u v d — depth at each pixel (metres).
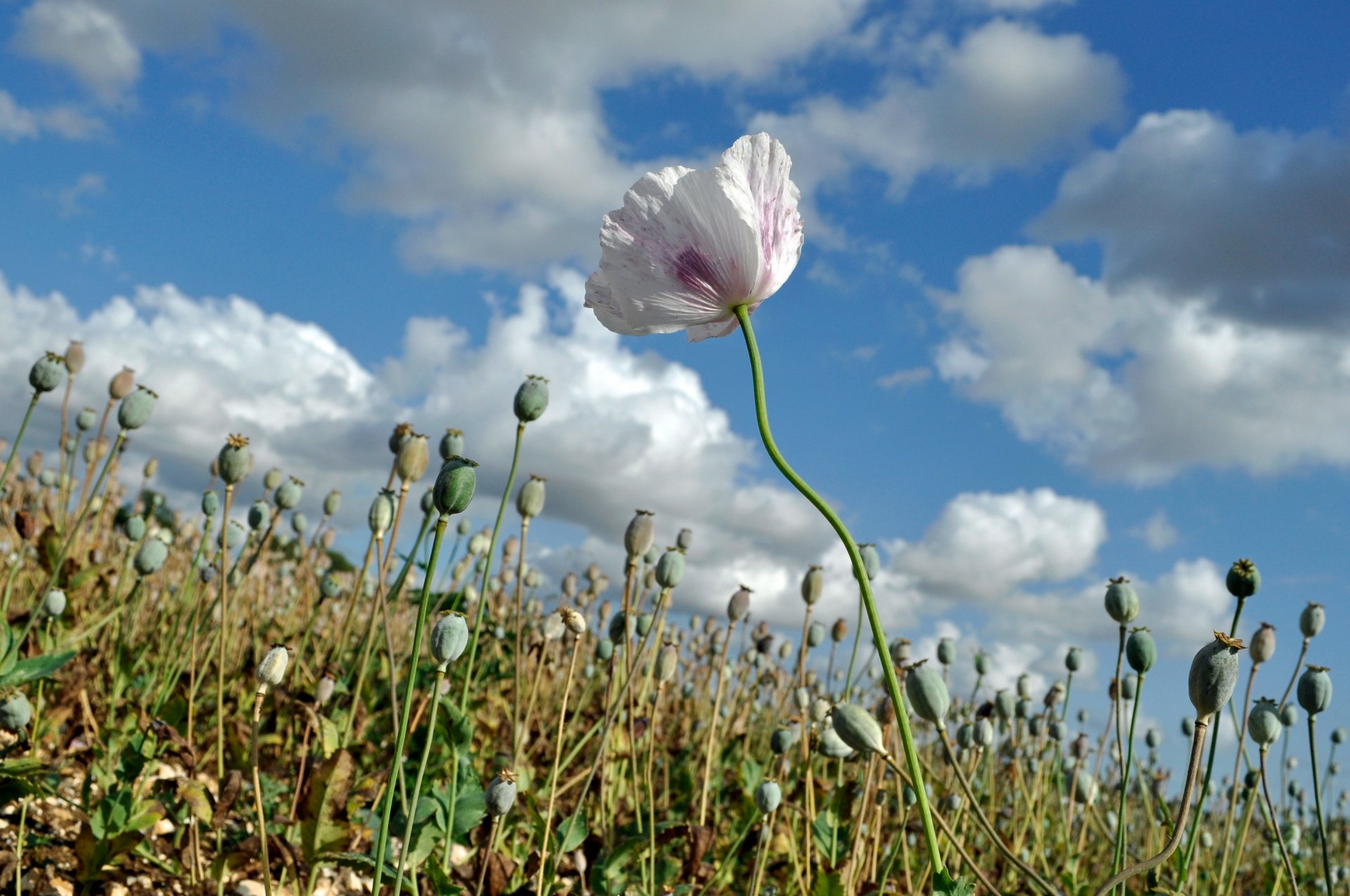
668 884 1.13
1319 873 1.85
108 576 1.88
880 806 1.17
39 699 1.24
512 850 1.21
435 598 1.90
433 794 1.04
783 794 1.41
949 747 0.67
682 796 1.55
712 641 2.35
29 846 1.06
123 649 1.40
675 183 0.76
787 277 0.78
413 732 1.14
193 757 1.08
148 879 1.07
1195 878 1.31
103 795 1.17
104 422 1.58
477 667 1.75
